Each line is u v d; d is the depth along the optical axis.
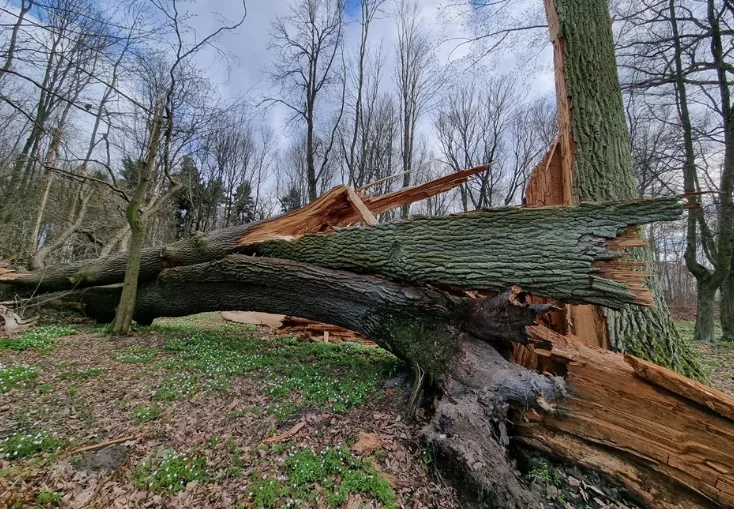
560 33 4.21
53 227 15.62
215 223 26.86
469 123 22.17
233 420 3.07
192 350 5.05
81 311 7.07
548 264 3.09
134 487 2.26
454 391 3.09
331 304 4.72
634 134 14.83
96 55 6.20
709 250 10.48
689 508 2.36
